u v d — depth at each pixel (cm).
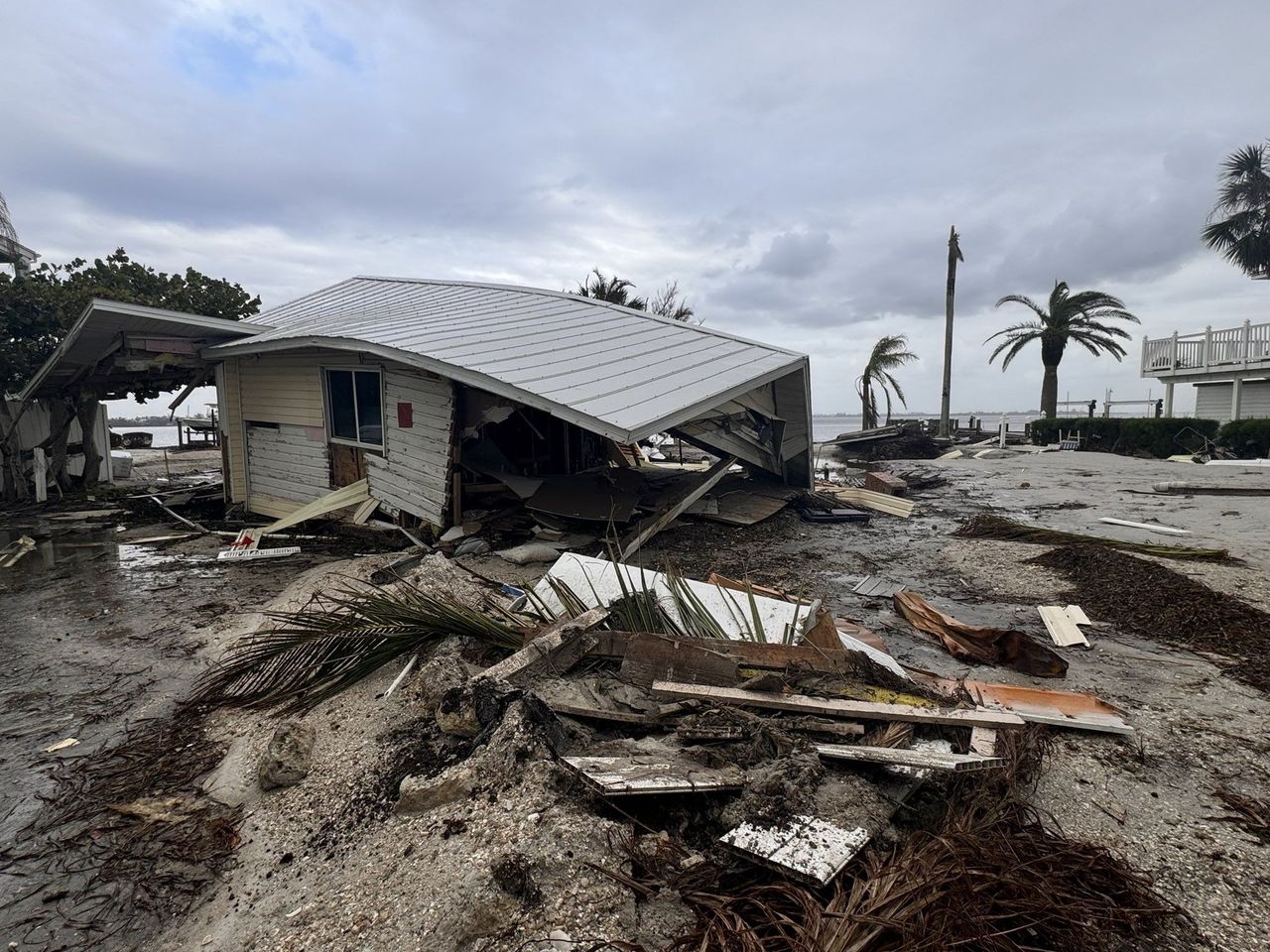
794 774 275
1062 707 375
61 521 1107
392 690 401
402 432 870
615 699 355
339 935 225
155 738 387
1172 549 752
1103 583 634
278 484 1085
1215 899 238
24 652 523
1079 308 2962
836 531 955
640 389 738
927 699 354
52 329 1516
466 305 1169
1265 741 352
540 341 886
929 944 189
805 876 218
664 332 1036
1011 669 455
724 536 915
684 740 313
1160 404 2823
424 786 287
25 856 289
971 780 279
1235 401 2227
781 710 335
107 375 1281
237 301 2123
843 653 384
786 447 1144
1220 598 559
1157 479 1531
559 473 1123
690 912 217
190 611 612
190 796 329
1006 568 727
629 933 209
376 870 254
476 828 258
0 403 1362
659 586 479
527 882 224
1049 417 2900
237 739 379
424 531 844
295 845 287
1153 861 259
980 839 237
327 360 964
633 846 241
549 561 736
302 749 342
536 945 204
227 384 1126
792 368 989
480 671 394
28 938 246
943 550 822
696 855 239
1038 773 312
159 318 988
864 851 233
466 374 715
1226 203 2422
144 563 802
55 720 411
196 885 271
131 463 1745
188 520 1103
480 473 872
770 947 199
